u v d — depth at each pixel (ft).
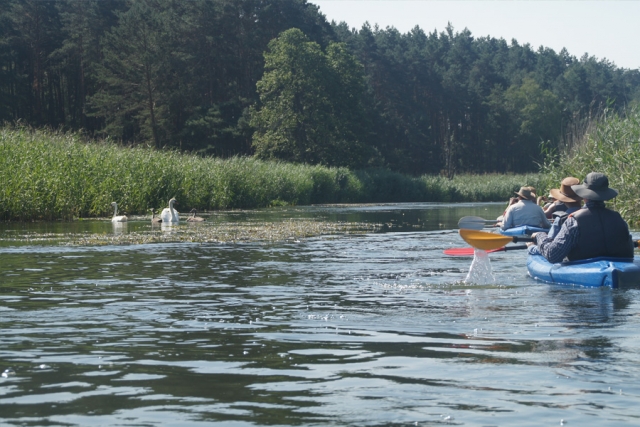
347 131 221.87
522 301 23.71
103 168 79.66
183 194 93.66
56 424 11.65
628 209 56.18
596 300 23.76
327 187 156.87
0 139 72.18
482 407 12.51
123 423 11.70
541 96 364.99
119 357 16.01
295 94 206.80
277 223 67.87
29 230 56.08
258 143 206.80
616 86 419.74
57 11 247.91
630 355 16.01
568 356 15.94
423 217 83.61
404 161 298.15
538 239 30.32
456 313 21.53
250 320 20.49
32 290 26.30
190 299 24.32
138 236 50.80
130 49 199.93
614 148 60.23
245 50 238.48
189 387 13.70
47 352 16.48
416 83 347.77
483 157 366.43
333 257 38.24
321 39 263.49
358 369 14.99
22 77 220.02
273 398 13.03
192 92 214.28
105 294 25.40
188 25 227.40
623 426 11.62
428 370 14.89
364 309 22.30
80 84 245.86
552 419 11.93
